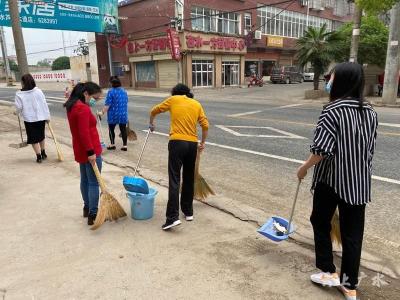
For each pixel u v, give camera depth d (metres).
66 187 5.79
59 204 5.08
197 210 4.87
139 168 6.97
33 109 7.07
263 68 40.78
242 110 15.55
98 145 4.43
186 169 4.42
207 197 5.32
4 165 7.11
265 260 3.62
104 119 13.83
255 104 18.38
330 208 3.05
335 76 2.80
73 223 4.48
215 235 4.15
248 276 3.36
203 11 31.12
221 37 32.53
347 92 2.77
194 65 30.75
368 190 2.81
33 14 27.16
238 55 34.94
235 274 3.39
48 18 28.11
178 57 28.73
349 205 2.86
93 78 38.44
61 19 28.95
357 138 2.71
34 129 7.14
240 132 10.31
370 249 3.85
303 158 7.45
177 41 28.61
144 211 4.53
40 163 7.25
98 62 37.22
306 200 5.29
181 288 3.18
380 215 4.69
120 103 8.42
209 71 32.28
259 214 4.70
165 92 30.31
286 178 6.26
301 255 3.71
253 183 6.05
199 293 3.12
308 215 4.76
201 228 4.33
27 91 7.04
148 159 7.77
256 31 37.00
